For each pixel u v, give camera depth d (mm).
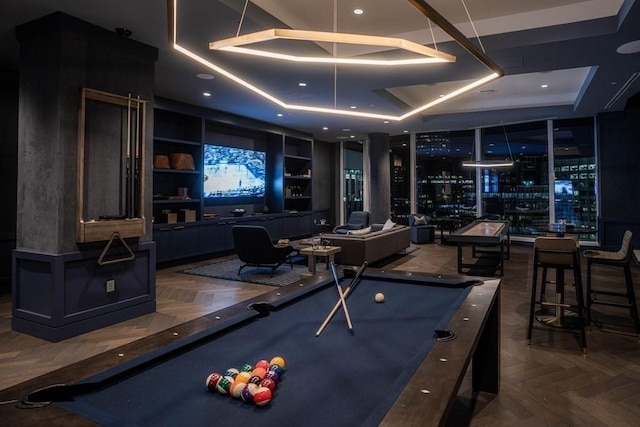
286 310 2119
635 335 3514
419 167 11109
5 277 4949
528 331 3387
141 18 3537
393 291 2510
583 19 3930
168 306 4414
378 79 5270
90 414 1016
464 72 4949
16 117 5062
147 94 4133
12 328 3639
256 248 5844
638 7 3381
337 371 1404
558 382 2674
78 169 3475
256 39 2178
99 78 3695
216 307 4383
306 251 5730
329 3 3900
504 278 5840
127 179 3969
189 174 7469
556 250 3342
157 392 1239
